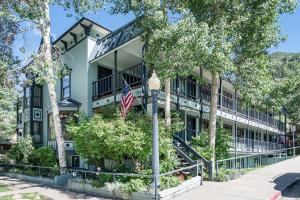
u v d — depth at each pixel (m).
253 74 18.97
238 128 38.41
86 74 24.61
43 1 18.20
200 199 12.15
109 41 23.52
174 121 17.88
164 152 15.02
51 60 18.91
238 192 13.37
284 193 13.88
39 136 28.92
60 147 19.14
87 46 24.78
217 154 20.41
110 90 23.42
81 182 15.20
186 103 23.11
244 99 20.55
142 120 15.23
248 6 17.33
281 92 21.92
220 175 16.33
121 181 14.20
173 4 16.39
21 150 23.81
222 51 15.52
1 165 24.61
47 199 13.64
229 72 18.83
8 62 18.97
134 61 25.17
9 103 33.94
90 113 24.20
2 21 18.89
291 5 17.16
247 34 18.00
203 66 16.69
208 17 16.89
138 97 20.27
